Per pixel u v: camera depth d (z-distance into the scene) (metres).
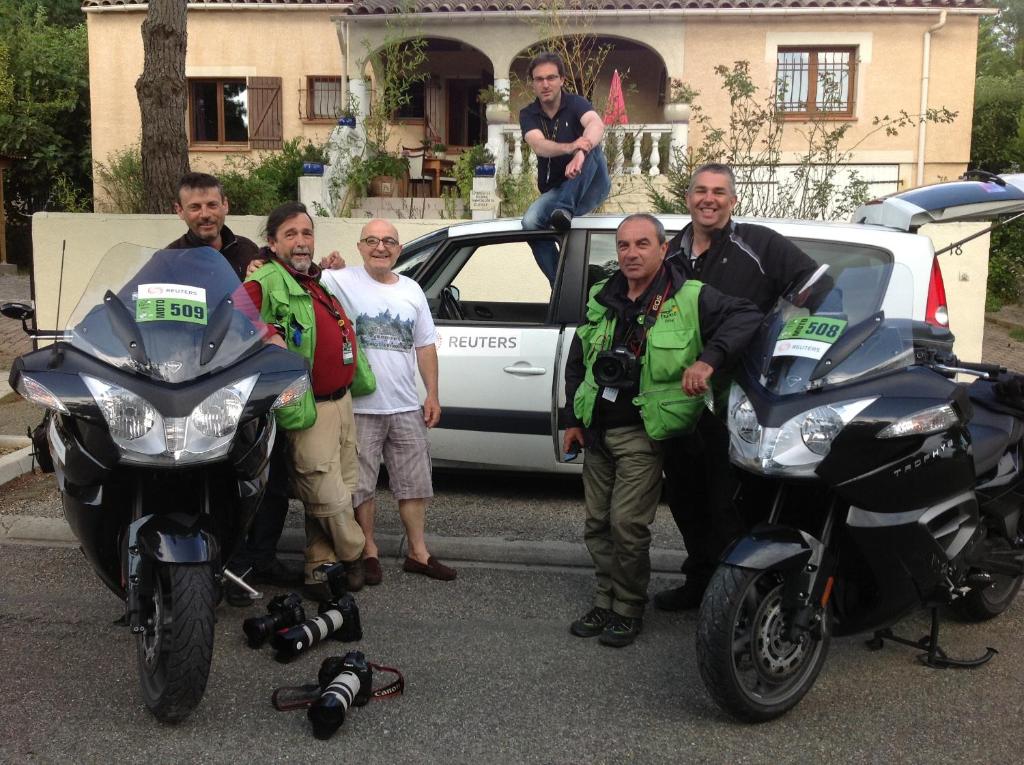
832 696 3.75
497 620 4.46
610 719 3.54
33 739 3.32
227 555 3.80
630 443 4.07
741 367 3.73
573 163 6.16
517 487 6.55
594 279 5.83
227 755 3.25
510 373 5.90
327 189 13.29
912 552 3.50
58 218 9.82
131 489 3.53
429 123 17.64
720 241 4.31
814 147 12.19
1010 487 4.27
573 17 14.81
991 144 18.12
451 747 3.33
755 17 15.35
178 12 10.09
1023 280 15.77
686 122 12.75
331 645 4.14
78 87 21.08
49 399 3.30
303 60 17.27
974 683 3.88
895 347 3.62
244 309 3.83
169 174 10.22
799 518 3.71
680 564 5.16
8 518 5.52
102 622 4.32
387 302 4.81
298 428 4.26
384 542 5.30
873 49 15.73
